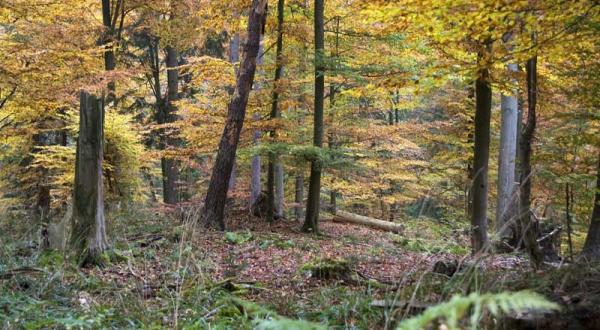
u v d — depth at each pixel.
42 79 9.45
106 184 14.75
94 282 6.29
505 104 13.17
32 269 6.36
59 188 15.84
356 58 14.10
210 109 14.28
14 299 5.02
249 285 6.79
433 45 7.95
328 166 14.47
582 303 3.77
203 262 7.52
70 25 10.63
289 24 13.78
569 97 8.70
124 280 6.73
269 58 17.39
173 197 19.02
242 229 12.59
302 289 6.87
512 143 13.12
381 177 18.47
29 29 9.94
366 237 13.98
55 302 5.26
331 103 16.95
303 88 16.12
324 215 19.80
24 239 8.53
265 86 14.69
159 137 20.53
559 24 5.95
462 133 17.59
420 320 1.21
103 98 8.70
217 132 14.12
